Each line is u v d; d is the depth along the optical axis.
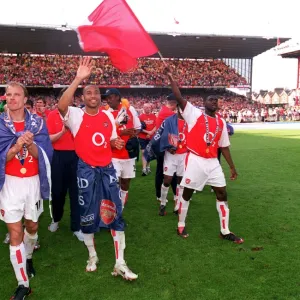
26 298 3.44
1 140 3.28
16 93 3.32
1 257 4.42
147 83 41.66
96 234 5.24
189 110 4.80
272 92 53.44
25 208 3.53
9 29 31.67
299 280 3.73
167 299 3.39
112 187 3.88
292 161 11.72
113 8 3.98
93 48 3.85
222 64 47.81
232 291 3.53
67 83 38.88
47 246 4.78
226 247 4.64
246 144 16.77
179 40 38.56
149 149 6.54
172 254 4.43
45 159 3.53
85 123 3.84
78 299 3.42
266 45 41.81
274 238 4.93
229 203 6.73
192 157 4.88
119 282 3.75
